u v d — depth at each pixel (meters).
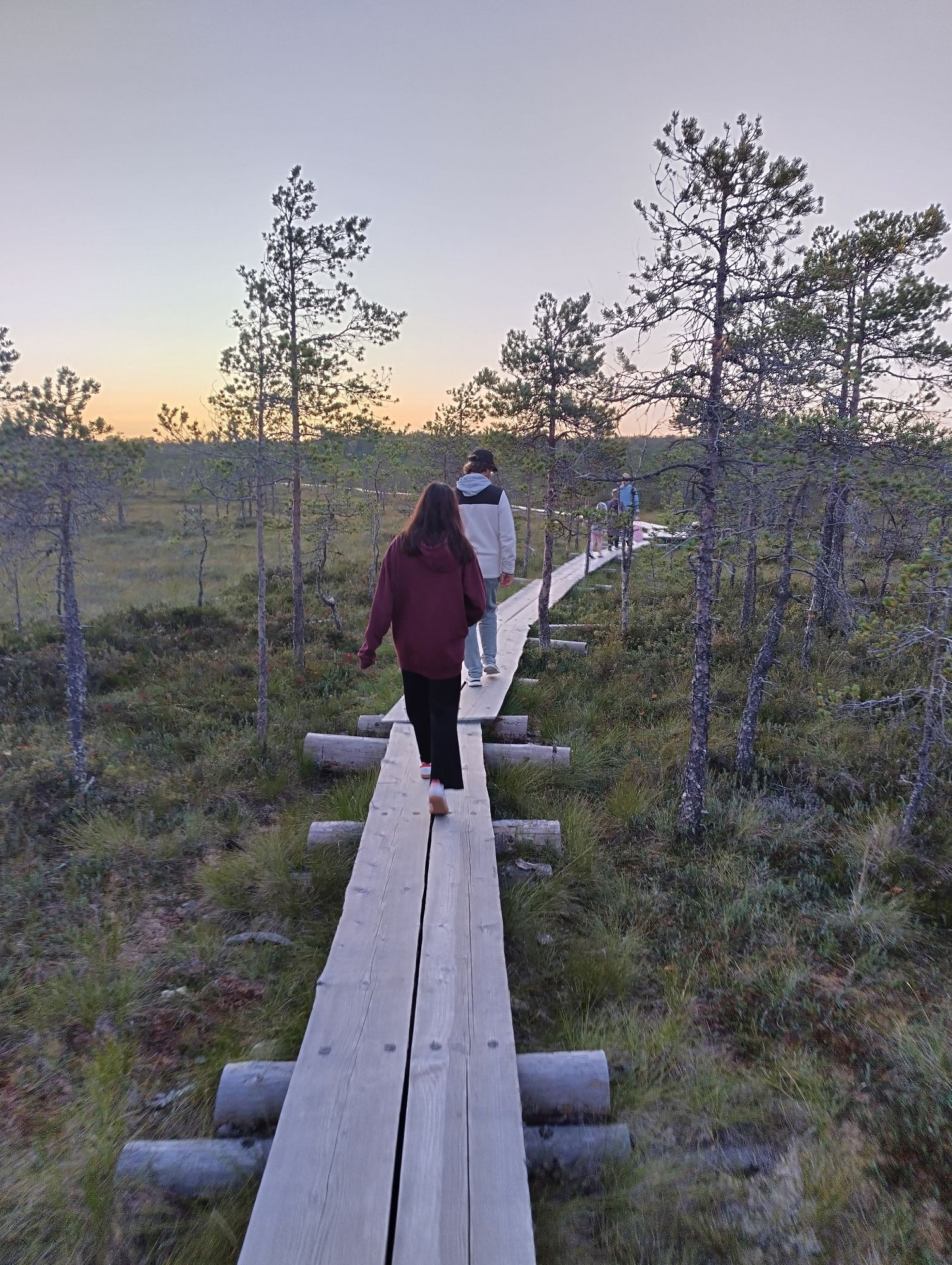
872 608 6.04
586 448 9.95
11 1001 3.69
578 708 8.17
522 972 4.03
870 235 9.14
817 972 4.10
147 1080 3.24
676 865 5.15
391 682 8.94
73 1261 2.45
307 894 4.60
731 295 5.29
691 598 12.51
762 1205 2.72
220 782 6.25
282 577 15.99
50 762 6.21
